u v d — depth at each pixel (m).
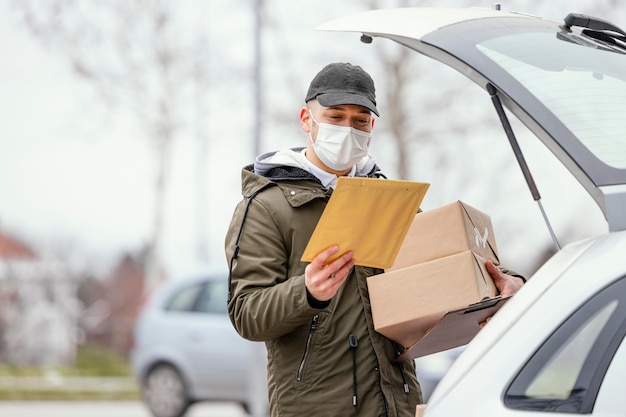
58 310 28.33
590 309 3.33
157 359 15.43
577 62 3.97
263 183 4.70
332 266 4.18
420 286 4.46
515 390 3.32
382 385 4.52
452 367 3.47
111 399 22.28
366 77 4.72
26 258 30.61
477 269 4.45
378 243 4.18
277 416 4.59
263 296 4.41
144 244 42.88
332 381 4.52
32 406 19.91
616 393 3.24
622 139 3.60
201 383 15.16
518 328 3.39
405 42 4.22
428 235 4.58
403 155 23.17
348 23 4.40
